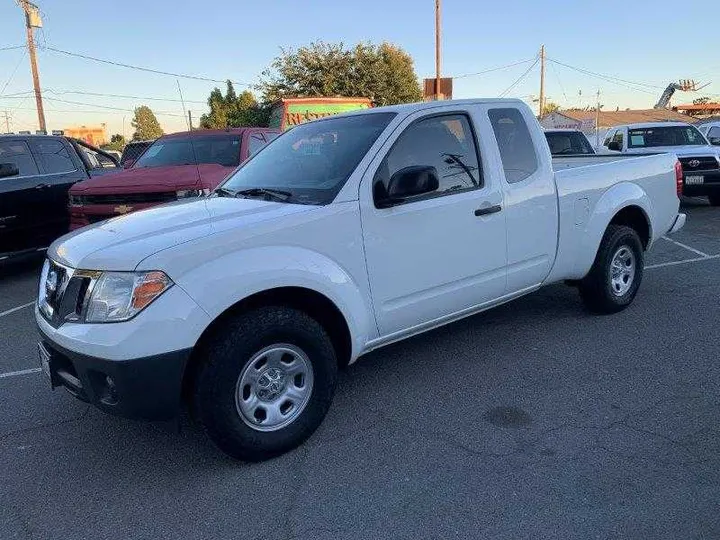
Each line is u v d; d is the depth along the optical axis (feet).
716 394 12.50
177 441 11.62
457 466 10.28
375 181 11.74
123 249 9.76
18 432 12.21
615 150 44.78
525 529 8.61
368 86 106.83
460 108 13.58
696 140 43.01
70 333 9.55
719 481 9.50
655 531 8.45
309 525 8.96
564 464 10.18
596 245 16.43
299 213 10.81
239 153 26.78
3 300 23.29
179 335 9.27
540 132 15.20
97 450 11.41
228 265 9.82
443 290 13.02
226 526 9.04
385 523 8.91
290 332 10.47
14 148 26.71
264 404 10.55
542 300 19.58
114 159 33.30
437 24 78.89
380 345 12.50
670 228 19.34
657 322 17.04
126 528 9.11
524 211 14.38
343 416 12.27
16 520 9.38
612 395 12.67
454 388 13.35
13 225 25.96
